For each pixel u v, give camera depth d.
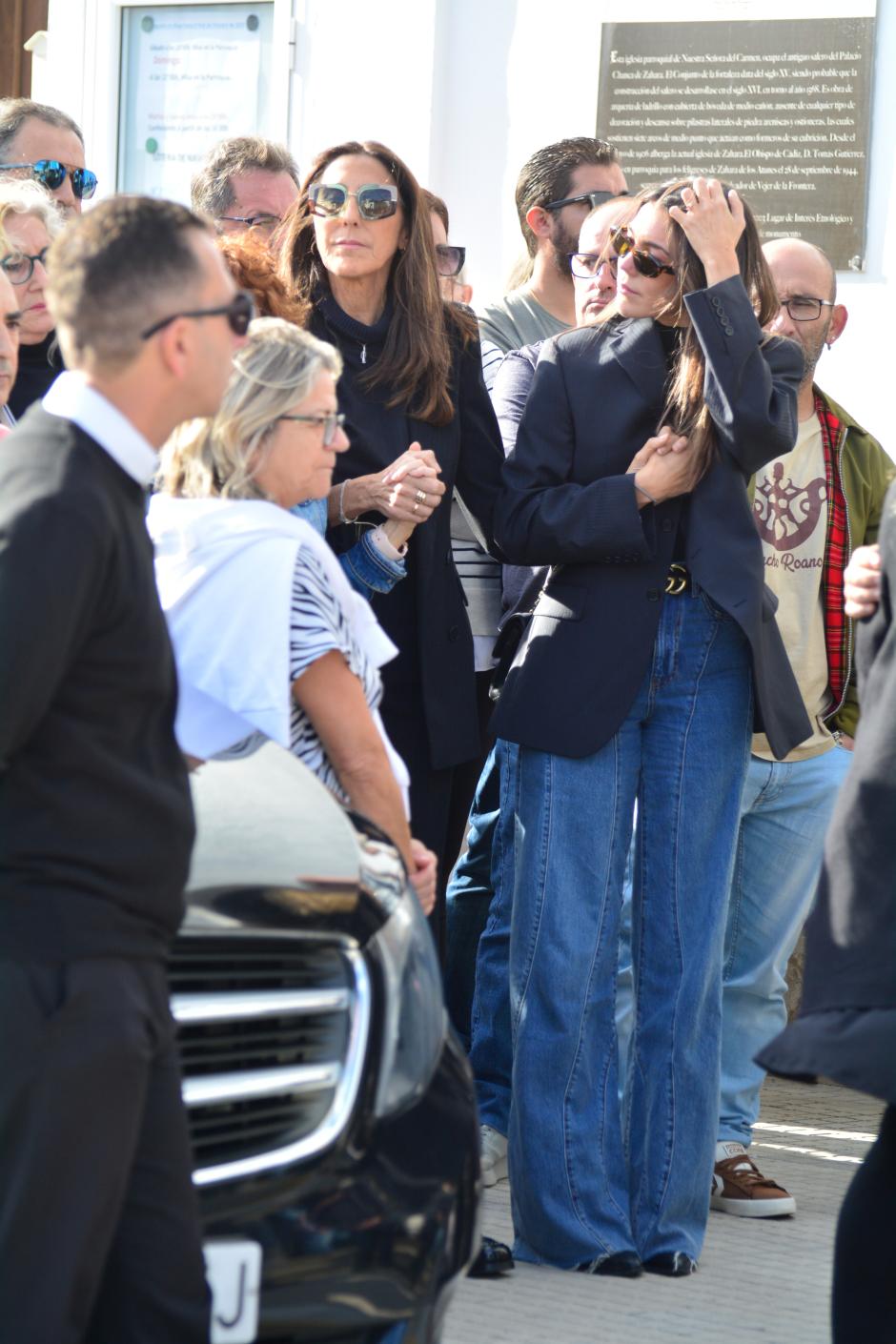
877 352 9.78
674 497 6.31
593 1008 6.37
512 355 7.34
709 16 9.94
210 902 3.89
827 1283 6.40
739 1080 7.47
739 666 6.43
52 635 3.28
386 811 4.93
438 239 8.39
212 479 4.97
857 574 4.87
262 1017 3.97
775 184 9.89
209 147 11.05
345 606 4.95
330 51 10.62
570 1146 6.31
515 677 6.45
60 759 3.36
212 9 10.98
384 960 4.20
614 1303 6.02
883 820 4.55
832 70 9.74
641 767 6.46
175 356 3.54
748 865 7.64
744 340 6.10
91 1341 3.48
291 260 6.65
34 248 6.35
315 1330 3.83
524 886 6.39
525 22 10.28
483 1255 6.20
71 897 3.35
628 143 10.14
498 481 6.77
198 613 4.71
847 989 4.50
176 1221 3.47
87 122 11.31
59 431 3.47
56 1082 3.27
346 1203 3.92
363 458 6.45
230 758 4.57
